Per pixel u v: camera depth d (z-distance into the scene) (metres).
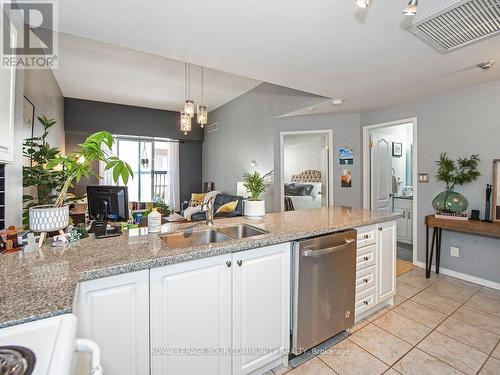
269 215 2.38
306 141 5.00
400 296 2.57
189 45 1.96
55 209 1.32
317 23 1.68
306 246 1.68
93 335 1.06
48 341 0.64
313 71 2.43
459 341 1.87
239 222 2.04
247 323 1.49
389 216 2.33
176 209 6.75
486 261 2.79
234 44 1.94
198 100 5.67
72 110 5.39
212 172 6.60
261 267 1.54
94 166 5.72
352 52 2.07
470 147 2.88
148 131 6.20
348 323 1.94
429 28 1.73
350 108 3.79
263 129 4.77
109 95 5.23
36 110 2.77
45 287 0.90
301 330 1.69
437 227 2.94
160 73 4.13
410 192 4.89
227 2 1.47
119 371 1.12
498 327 2.04
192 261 1.29
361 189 4.04
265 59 2.20
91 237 1.55
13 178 1.58
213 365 1.37
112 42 1.91
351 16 1.60
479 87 2.81
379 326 2.07
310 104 3.68
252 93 4.99
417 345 1.83
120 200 2.12
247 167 5.21
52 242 1.39
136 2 1.46
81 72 4.03
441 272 3.15
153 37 1.84
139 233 1.66
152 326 1.19
